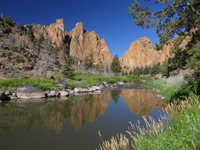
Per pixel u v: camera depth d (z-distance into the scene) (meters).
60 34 124.19
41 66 28.64
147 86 27.38
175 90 11.55
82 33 176.62
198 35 6.62
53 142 4.39
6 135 4.90
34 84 13.79
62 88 16.06
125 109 8.98
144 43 168.38
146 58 156.38
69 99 12.19
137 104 10.46
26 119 6.66
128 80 50.38
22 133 5.09
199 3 5.66
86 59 88.69
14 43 36.59
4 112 7.76
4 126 5.75
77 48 156.00
